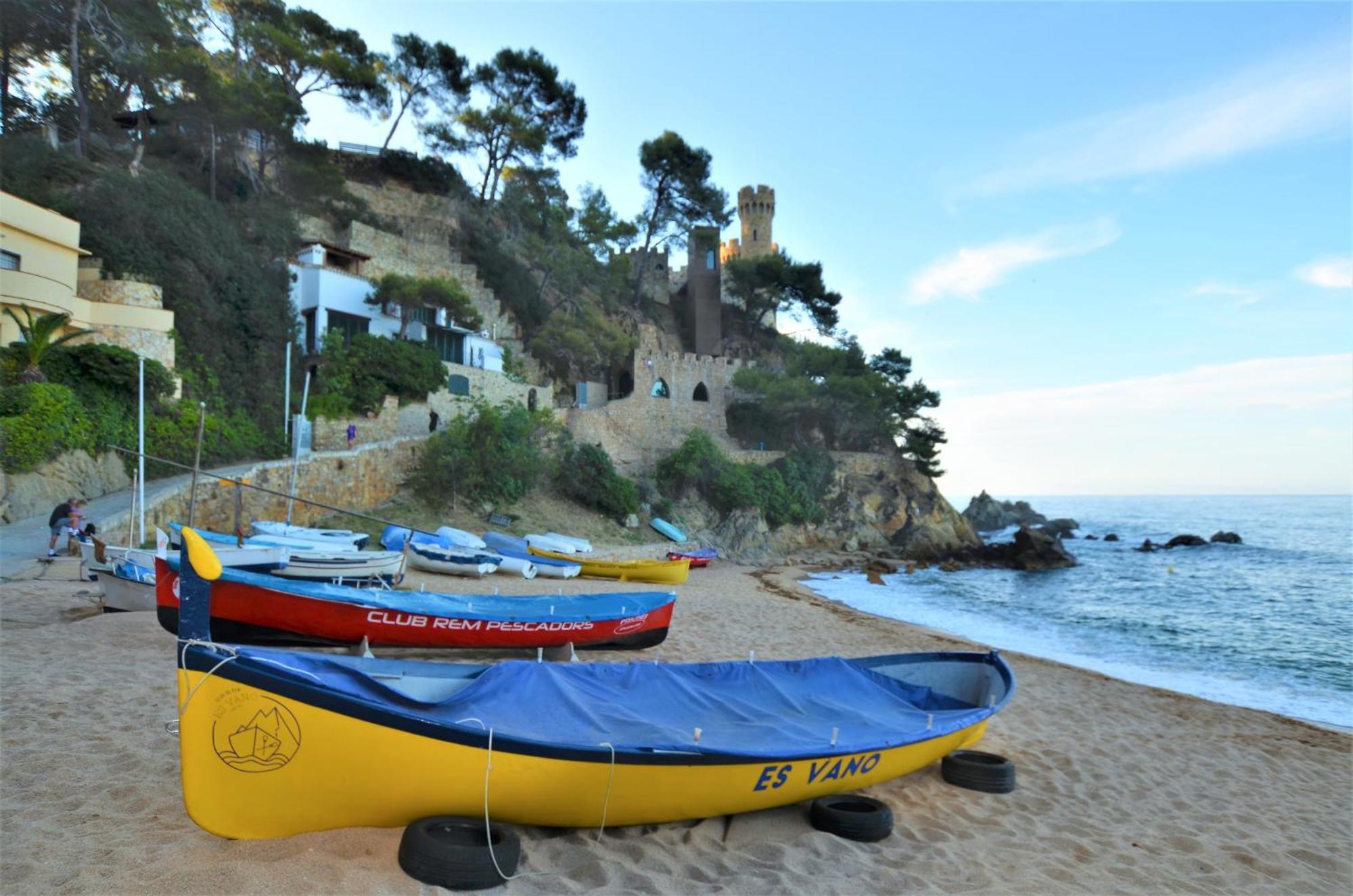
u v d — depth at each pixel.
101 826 5.32
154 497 22.08
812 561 49.25
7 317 23.48
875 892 5.54
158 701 8.44
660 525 44.50
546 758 5.41
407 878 4.89
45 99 37.75
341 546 19.91
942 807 7.55
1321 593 34.66
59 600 13.98
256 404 31.58
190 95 39.78
